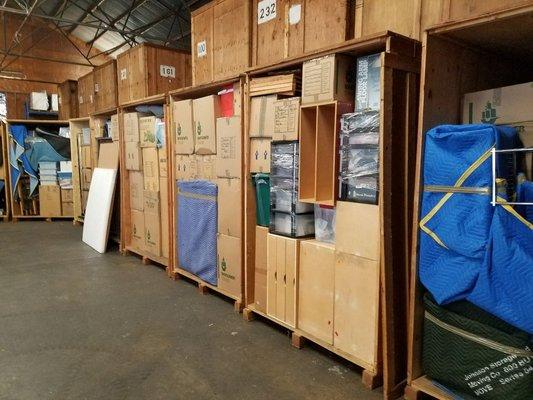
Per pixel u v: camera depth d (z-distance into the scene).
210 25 3.29
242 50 2.98
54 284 3.61
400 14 2.13
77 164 6.45
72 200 6.86
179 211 3.61
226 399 1.95
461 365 1.72
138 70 4.41
